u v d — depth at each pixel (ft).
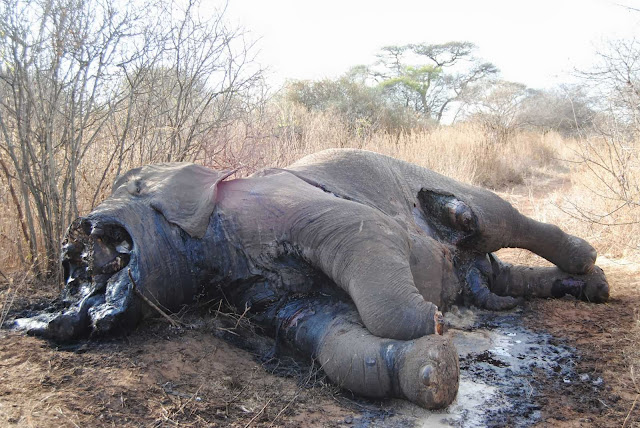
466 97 103.60
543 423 12.22
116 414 11.07
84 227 14.26
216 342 14.74
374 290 13.05
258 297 15.07
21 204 19.74
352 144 42.37
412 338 12.70
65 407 10.97
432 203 18.89
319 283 14.88
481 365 15.12
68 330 13.60
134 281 13.80
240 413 11.85
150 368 12.89
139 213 14.42
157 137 22.00
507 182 53.11
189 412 11.55
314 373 13.51
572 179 41.88
